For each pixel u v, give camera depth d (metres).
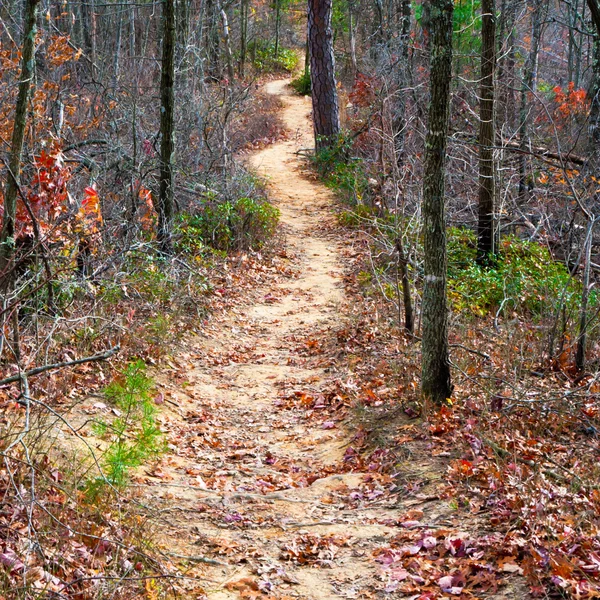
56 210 8.42
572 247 13.07
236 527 5.42
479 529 4.92
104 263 9.36
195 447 7.05
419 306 10.38
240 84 28.92
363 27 40.84
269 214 15.86
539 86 26.08
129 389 7.08
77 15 24.31
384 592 4.46
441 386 7.14
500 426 6.60
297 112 37.72
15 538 4.45
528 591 4.13
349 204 18.84
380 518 5.45
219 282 12.43
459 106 16.58
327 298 12.41
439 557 4.73
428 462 6.12
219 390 8.69
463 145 14.00
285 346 10.30
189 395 8.33
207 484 6.23
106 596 4.17
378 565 4.79
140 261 10.92
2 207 7.88
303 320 11.35
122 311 9.51
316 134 24.77
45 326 7.90
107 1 26.05
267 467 6.75
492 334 9.70
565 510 4.90
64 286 8.31
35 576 4.09
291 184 22.36
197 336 10.12
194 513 5.57
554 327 8.67
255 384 8.94
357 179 19.22
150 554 4.76
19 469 5.10
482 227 13.10
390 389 7.85
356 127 23.59
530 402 6.75
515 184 15.43
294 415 7.99
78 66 19.17
